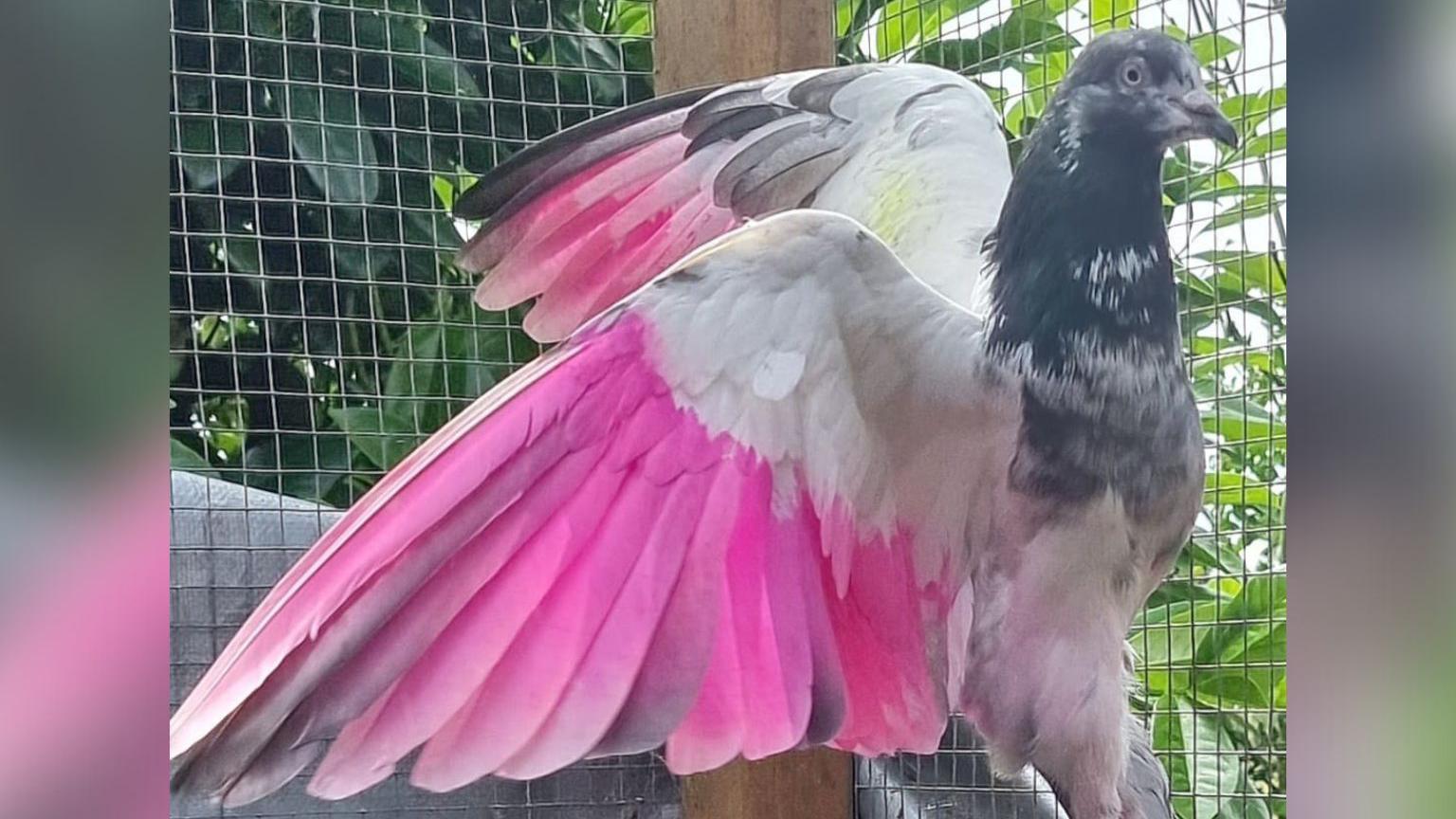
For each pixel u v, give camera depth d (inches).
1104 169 35.9
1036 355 36.5
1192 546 37.8
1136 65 35.4
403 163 39.2
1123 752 37.7
